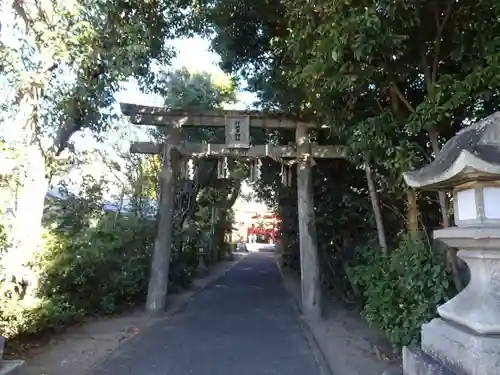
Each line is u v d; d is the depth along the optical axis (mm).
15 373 4148
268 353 6828
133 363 6203
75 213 10508
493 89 4539
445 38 5715
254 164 10539
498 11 4461
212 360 6410
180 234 14422
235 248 39469
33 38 6520
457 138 3477
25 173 6934
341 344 7391
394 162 5715
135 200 13555
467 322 3002
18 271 6727
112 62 7594
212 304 11867
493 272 3129
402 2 4609
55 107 7570
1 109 6824
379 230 7613
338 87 5398
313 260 10164
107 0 7250
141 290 10969
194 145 10523
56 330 7480
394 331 5344
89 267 9039
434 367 3117
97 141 9352
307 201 10391
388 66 5680
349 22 4551
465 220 3311
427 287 5340
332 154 10242
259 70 10164
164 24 9492
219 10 9094
